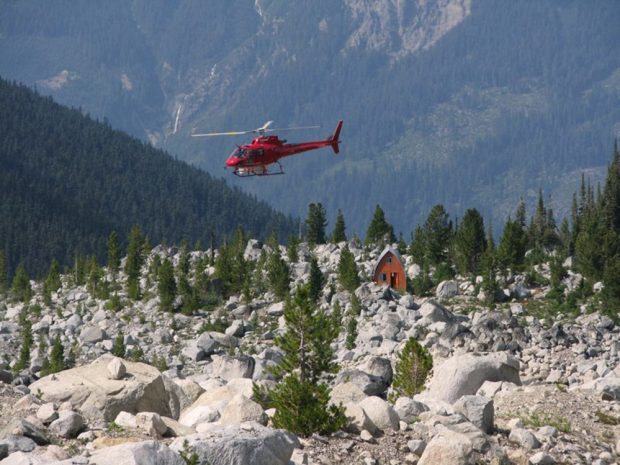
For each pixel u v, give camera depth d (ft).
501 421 260.42
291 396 228.84
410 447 219.20
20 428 205.26
